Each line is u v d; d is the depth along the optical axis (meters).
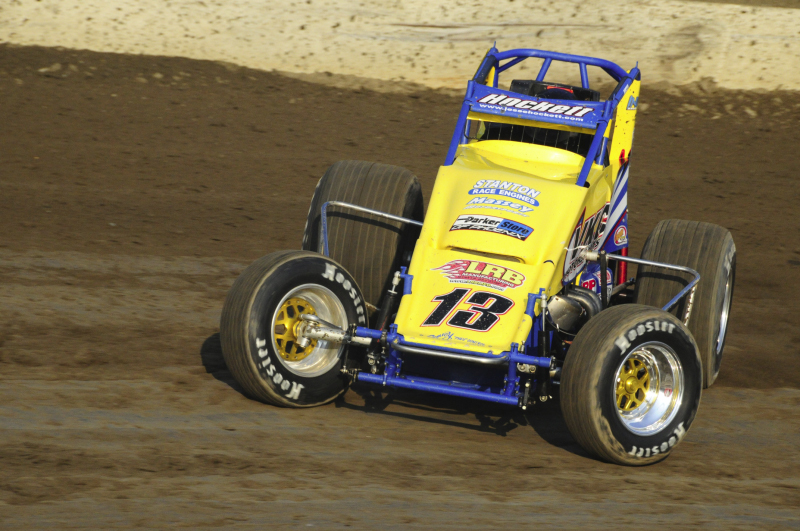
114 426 18.92
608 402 18.70
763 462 20.31
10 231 35.41
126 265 32.69
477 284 20.69
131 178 44.19
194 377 22.50
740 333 30.64
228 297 20.30
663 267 23.55
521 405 19.41
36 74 58.81
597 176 23.56
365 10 67.25
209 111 56.44
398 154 52.00
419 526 15.28
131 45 64.06
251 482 16.62
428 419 21.34
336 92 62.62
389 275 24.86
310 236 25.38
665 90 66.06
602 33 67.94
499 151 24.80
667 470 19.44
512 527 15.53
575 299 22.30
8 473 16.16
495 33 67.69
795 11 69.00
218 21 65.69
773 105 64.75
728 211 46.16
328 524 15.09
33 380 21.38
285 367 20.42
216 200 42.22
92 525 14.48
